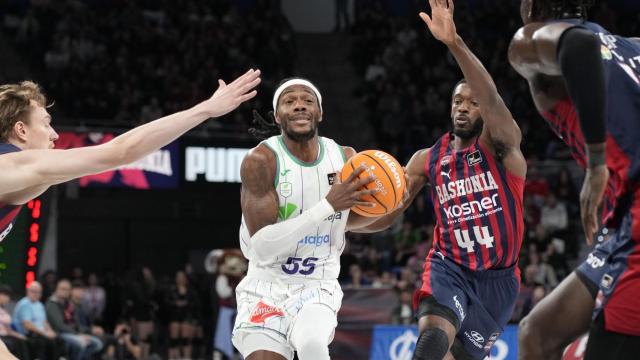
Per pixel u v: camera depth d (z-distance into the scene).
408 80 23.12
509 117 5.67
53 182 4.07
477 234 5.87
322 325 5.09
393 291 13.18
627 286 3.63
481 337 6.02
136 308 15.11
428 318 5.71
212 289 15.84
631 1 26.30
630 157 3.64
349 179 4.95
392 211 5.44
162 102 20.78
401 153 21.38
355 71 25.14
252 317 5.25
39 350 12.15
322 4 26.75
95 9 23.14
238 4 25.75
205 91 21.53
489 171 5.86
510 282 5.98
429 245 15.98
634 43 3.86
